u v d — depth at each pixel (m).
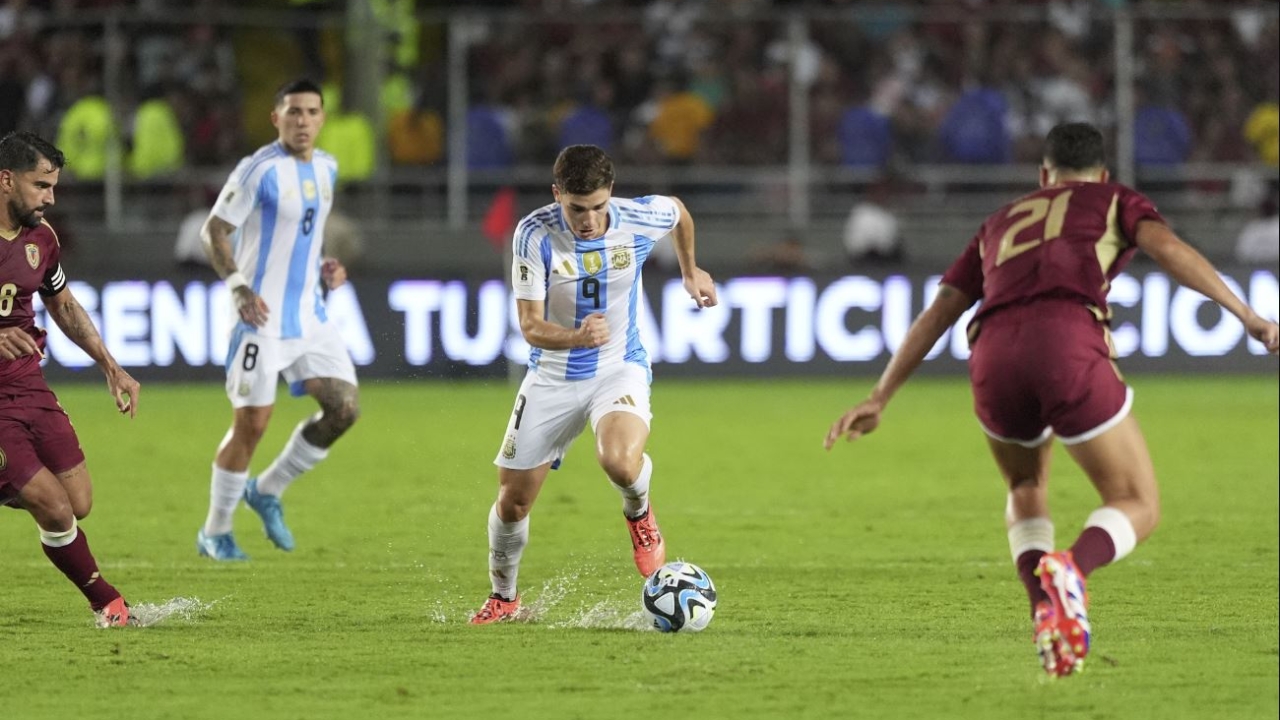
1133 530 18.48
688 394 61.44
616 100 74.88
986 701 18.59
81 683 19.72
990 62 74.31
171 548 31.75
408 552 31.27
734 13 75.06
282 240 30.17
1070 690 19.11
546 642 22.20
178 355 62.69
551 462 23.92
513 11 79.75
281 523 31.38
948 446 48.00
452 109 72.38
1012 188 72.25
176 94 71.88
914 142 73.06
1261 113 71.88
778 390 62.69
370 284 62.41
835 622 23.83
